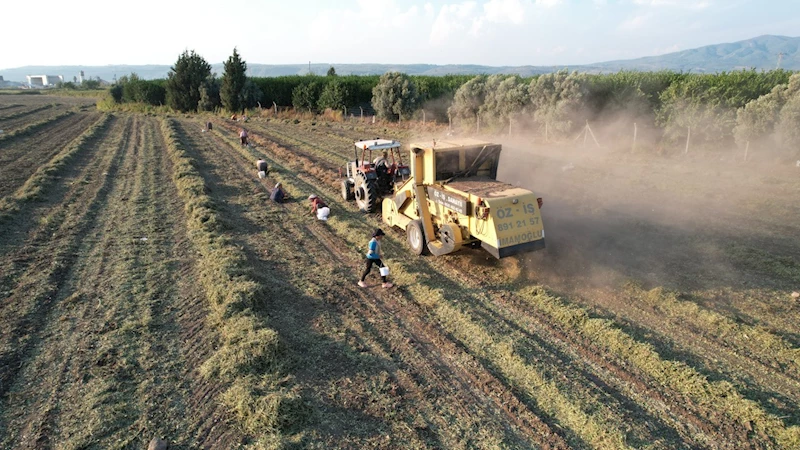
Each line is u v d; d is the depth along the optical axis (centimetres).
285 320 816
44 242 1171
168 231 1269
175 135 2998
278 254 1123
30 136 3030
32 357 700
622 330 746
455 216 960
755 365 669
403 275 984
